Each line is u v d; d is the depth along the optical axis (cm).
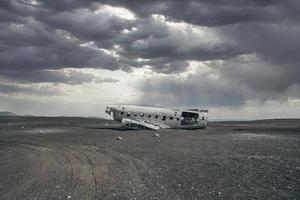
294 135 4541
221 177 1730
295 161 2233
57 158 2372
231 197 1357
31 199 1318
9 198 1331
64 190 1455
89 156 2475
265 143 3459
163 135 4509
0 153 2645
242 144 3359
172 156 2486
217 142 3569
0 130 5334
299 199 1320
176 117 5728
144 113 5628
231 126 7538
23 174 1794
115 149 2908
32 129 5588
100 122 8600
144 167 2023
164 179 1686
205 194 1402
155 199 1332
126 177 1734
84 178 1700
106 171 1891
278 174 1797
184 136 4372
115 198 1341
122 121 5409
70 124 7225
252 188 1497
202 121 5916
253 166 2042
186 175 1783
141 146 3153
